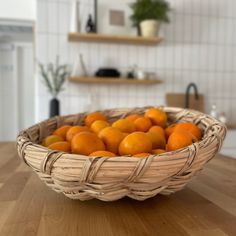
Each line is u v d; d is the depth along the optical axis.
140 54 2.02
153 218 0.36
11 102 3.11
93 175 0.32
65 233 0.32
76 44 1.93
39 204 0.41
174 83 2.08
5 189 0.48
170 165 0.33
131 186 0.34
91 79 1.81
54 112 1.78
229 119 2.19
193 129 0.47
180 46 2.07
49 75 1.90
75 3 1.79
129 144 0.39
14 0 1.94
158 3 1.83
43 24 1.87
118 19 1.94
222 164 0.68
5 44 3.00
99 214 0.37
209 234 0.32
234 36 2.15
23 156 0.37
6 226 0.34
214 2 2.10
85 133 0.41
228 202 0.42
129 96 2.04
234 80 2.18
